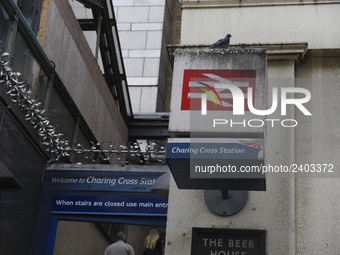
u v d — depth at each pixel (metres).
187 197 6.75
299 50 7.35
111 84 17.16
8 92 9.66
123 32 22.55
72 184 11.73
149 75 21.38
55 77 12.30
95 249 14.82
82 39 14.55
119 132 17.36
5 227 10.30
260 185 6.03
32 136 11.24
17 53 10.65
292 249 6.30
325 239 6.41
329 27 7.64
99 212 11.47
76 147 13.45
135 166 11.76
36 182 11.51
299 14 7.79
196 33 7.89
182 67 6.35
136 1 23.23
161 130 18.27
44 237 11.37
